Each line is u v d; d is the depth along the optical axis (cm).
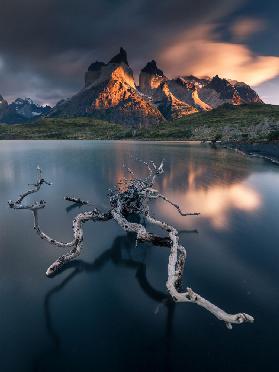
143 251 2192
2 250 2208
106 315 1455
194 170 6562
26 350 1248
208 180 5238
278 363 1168
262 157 9656
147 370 1145
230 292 1622
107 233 2558
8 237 2473
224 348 1244
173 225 2741
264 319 1405
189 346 1259
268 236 2462
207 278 1772
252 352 1222
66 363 1184
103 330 1354
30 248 2248
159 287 1709
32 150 14075
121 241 2378
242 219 2923
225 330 1349
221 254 2112
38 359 1200
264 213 3130
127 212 2691
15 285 1725
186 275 1806
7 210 3294
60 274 1853
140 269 1920
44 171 6588
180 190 4328
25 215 3116
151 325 1388
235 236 2467
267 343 1268
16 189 4550
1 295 1627
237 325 1374
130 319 1430
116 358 1201
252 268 1903
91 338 1309
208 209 3278
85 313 1474
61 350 1246
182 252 1745
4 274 1852
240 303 1520
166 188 4478
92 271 1889
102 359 1196
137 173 6200
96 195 4109
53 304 1545
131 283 1747
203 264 1955
